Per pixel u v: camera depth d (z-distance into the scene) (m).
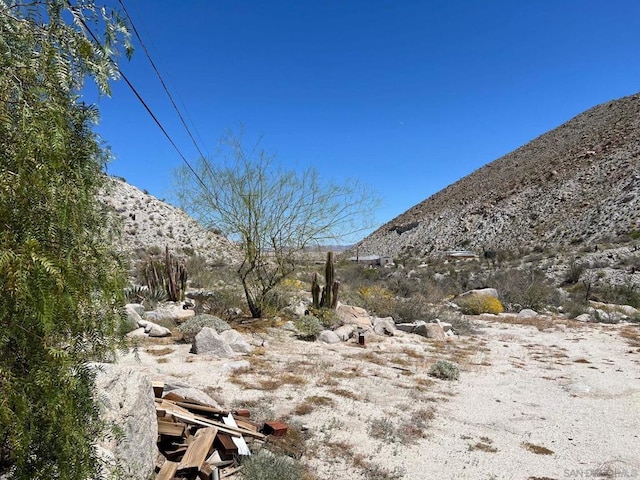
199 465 4.81
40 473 2.74
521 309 24.44
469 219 76.81
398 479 5.52
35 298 2.32
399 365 10.95
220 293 15.51
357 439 6.43
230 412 6.41
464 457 6.30
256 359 9.95
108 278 2.95
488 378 10.49
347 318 15.32
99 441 3.88
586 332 17.73
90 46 2.79
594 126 85.75
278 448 5.68
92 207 2.95
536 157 90.12
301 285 20.67
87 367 3.04
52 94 2.58
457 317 18.73
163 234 36.38
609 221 47.16
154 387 5.93
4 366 2.41
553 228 55.38
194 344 9.95
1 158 2.37
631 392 9.83
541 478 5.87
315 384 8.58
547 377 10.86
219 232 15.07
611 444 7.09
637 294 26.95
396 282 28.72
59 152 2.45
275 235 14.55
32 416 2.57
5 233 2.26
